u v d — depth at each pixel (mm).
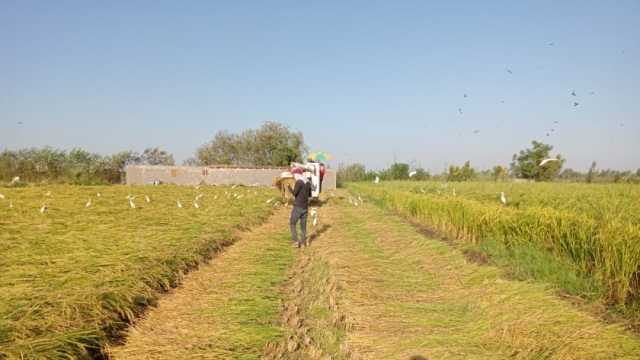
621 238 5613
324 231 12578
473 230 9570
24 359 3527
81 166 39094
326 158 22141
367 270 7613
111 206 15703
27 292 4961
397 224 13938
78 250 7426
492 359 4023
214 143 56188
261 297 6008
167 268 6602
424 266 7941
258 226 13281
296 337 4707
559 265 6465
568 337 4129
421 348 4312
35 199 17703
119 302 4977
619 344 3951
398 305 5660
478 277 6672
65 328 4188
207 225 11312
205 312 5320
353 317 5203
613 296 5520
